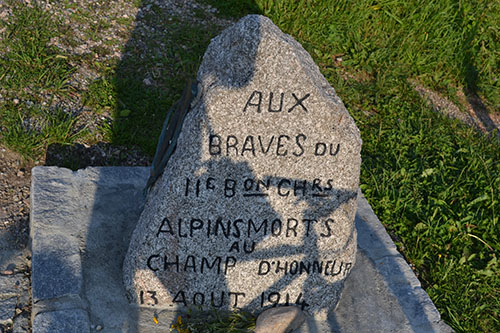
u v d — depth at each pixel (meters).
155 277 1.91
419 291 2.09
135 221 2.16
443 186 2.57
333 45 3.28
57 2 3.05
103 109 2.65
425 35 3.40
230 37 1.75
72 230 2.08
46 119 2.54
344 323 1.99
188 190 1.80
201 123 1.73
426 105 3.09
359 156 1.82
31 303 2.00
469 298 2.18
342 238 1.91
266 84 1.71
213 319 1.95
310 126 1.76
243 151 1.77
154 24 3.12
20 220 2.27
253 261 1.91
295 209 1.86
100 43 2.92
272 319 1.93
